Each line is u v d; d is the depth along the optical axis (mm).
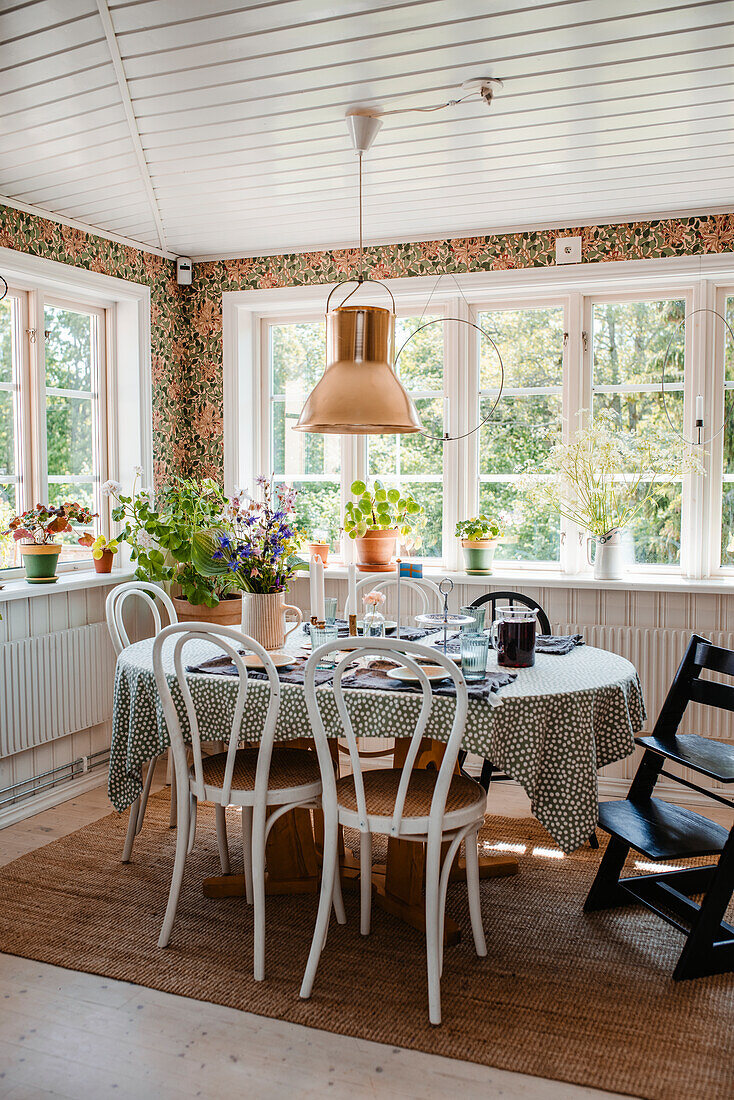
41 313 3996
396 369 4562
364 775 2711
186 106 2992
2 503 3904
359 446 4648
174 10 2496
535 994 2406
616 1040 2203
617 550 4078
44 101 2945
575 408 4281
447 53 2623
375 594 3055
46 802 3863
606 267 4008
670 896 2797
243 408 4734
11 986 2453
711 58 2633
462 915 2873
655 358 4195
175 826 3639
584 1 2377
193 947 2660
